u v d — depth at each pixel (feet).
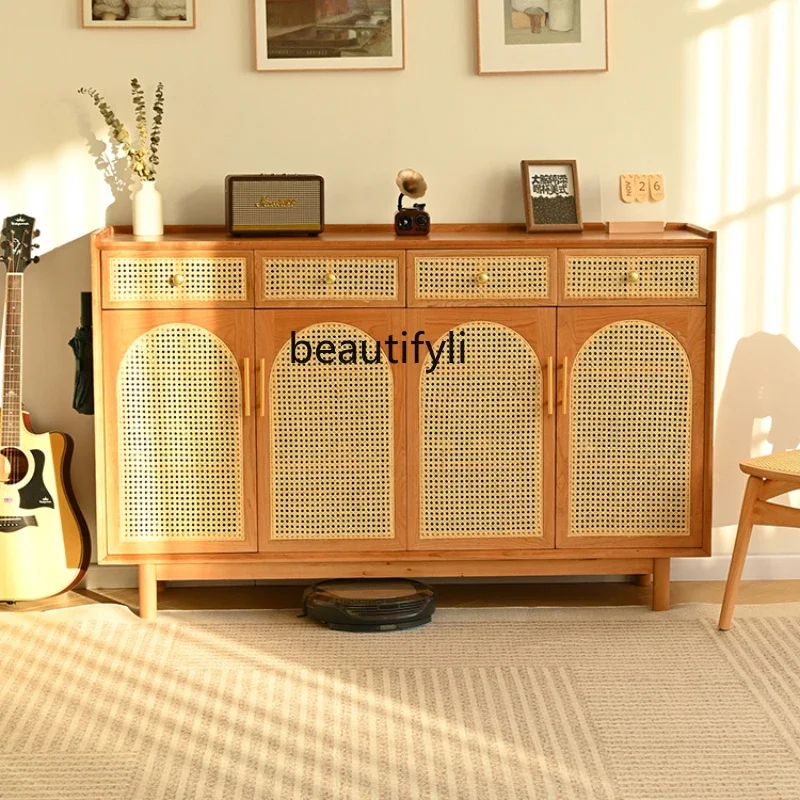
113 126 11.15
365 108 11.48
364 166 11.56
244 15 11.32
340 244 10.35
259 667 9.77
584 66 11.43
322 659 9.95
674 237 10.64
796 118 11.60
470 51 11.44
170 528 10.72
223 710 8.94
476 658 9.95
